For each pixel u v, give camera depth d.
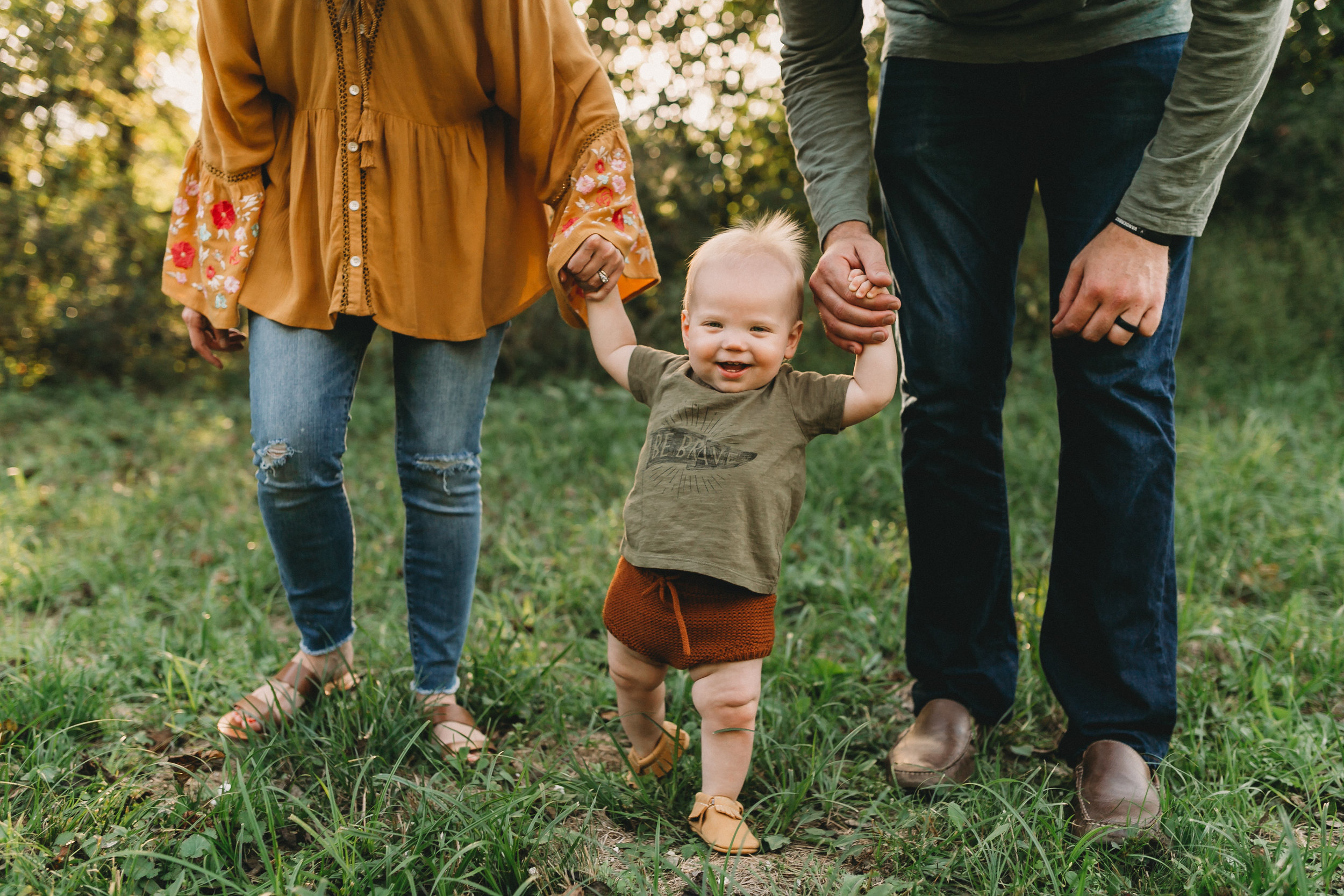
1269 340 7.66
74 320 8.88
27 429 6.73
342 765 1.99
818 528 3.92
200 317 2.24
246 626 2.99
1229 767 2.00
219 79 1.96
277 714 2.18
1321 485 4.05
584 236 1.96
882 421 5.38
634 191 2.08
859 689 2.51
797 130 2.18
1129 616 1.93
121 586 3.40
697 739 2.18
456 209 2.04
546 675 2.52
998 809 1.90
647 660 1.89
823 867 1.75
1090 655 1.97
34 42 8.71
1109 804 1.79
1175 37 1.88
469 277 2.06
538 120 2.01
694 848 1.75
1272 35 1.63
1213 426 5.64
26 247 9.03
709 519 1.75
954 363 2.03
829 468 4.60
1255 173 9.42
